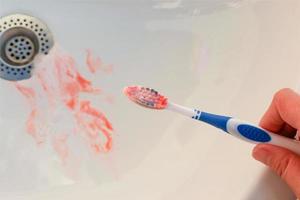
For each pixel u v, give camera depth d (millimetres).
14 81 528
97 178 516
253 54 518
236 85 517
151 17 540
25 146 526
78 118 531
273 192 427
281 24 513
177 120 526
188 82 537
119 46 543
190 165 499
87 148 525
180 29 541
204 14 538
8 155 523
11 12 520
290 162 419
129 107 535
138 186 505
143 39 543
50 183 516
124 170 518
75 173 519
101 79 539
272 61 506
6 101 529
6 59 522
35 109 531
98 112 533
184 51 541
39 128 530
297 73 485
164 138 526
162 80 541
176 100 535
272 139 431
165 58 543
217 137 498
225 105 515
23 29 521
